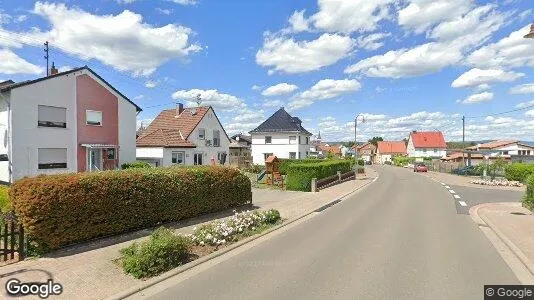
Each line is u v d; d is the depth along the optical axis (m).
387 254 8.77
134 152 29.31
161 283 7.05
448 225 12.36
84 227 9.33
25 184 8.41
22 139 21.75
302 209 16.05
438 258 8.42
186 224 12.51
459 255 8.67
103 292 6.53
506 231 11.09
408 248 9.32
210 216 14.03
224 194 15.16
